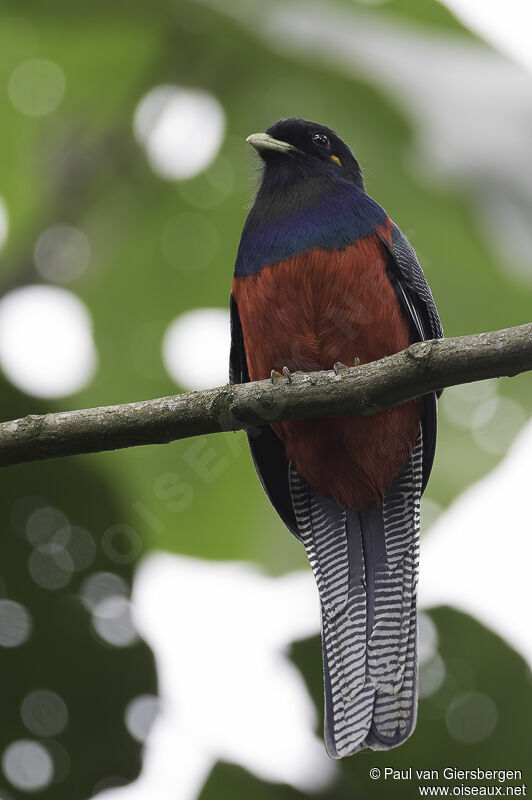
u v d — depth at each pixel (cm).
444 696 998
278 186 1080
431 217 1173
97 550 1043
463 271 1188
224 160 1281
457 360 809
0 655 1021
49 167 1291
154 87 1278
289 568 1155
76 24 1241
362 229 1041
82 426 852
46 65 1274
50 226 1284
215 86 1258
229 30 1222
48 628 1027
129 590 1043
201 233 1297
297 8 1188
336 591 1037
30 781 1010
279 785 990
